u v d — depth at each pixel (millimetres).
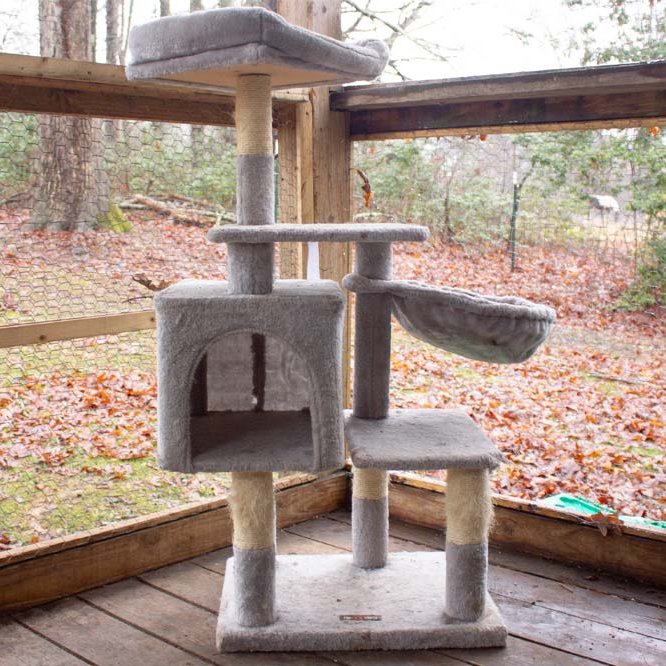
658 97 2111
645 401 4012
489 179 5734
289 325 1769
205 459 1804
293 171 2625
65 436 3105
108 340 3551
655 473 3182
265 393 2211
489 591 2229
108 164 3471
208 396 2193
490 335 1816
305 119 2562
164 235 3928
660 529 2285
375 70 1967
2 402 3150
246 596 1908
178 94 2324
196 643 1943
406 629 1905
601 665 1844
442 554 2334
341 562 2275
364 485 2189
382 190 6082
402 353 4867
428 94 2363
